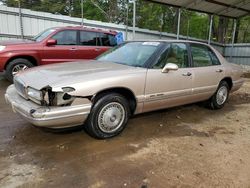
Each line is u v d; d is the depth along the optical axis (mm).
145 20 30094
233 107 6387
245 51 19766
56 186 2822
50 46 7898
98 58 5152
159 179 3031
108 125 3945
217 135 4445
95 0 29922
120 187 2852
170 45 4734
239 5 15789
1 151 3523
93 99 3648
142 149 3754
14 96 3949
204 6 15492
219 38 25000
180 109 5844
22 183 2857
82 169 3164
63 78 3566
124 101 4047
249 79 11570
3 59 7254
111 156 3508
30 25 12352
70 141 3887
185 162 3445
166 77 4445
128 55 4750
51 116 3324
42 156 3432
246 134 4559
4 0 25438
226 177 3145
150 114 5328
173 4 14688
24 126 4395
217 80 5609
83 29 8609
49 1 28531
